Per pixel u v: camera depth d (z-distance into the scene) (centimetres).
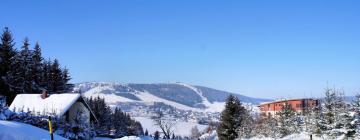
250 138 5762
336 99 3825
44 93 5291
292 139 4312
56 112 4900
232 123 6253
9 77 6594
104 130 6706
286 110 5453
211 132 12544
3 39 6731
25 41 7562
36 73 7612
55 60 8100
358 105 3394
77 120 4788
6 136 1831
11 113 3850
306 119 4547
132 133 9538
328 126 3744
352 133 3438
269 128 5475
